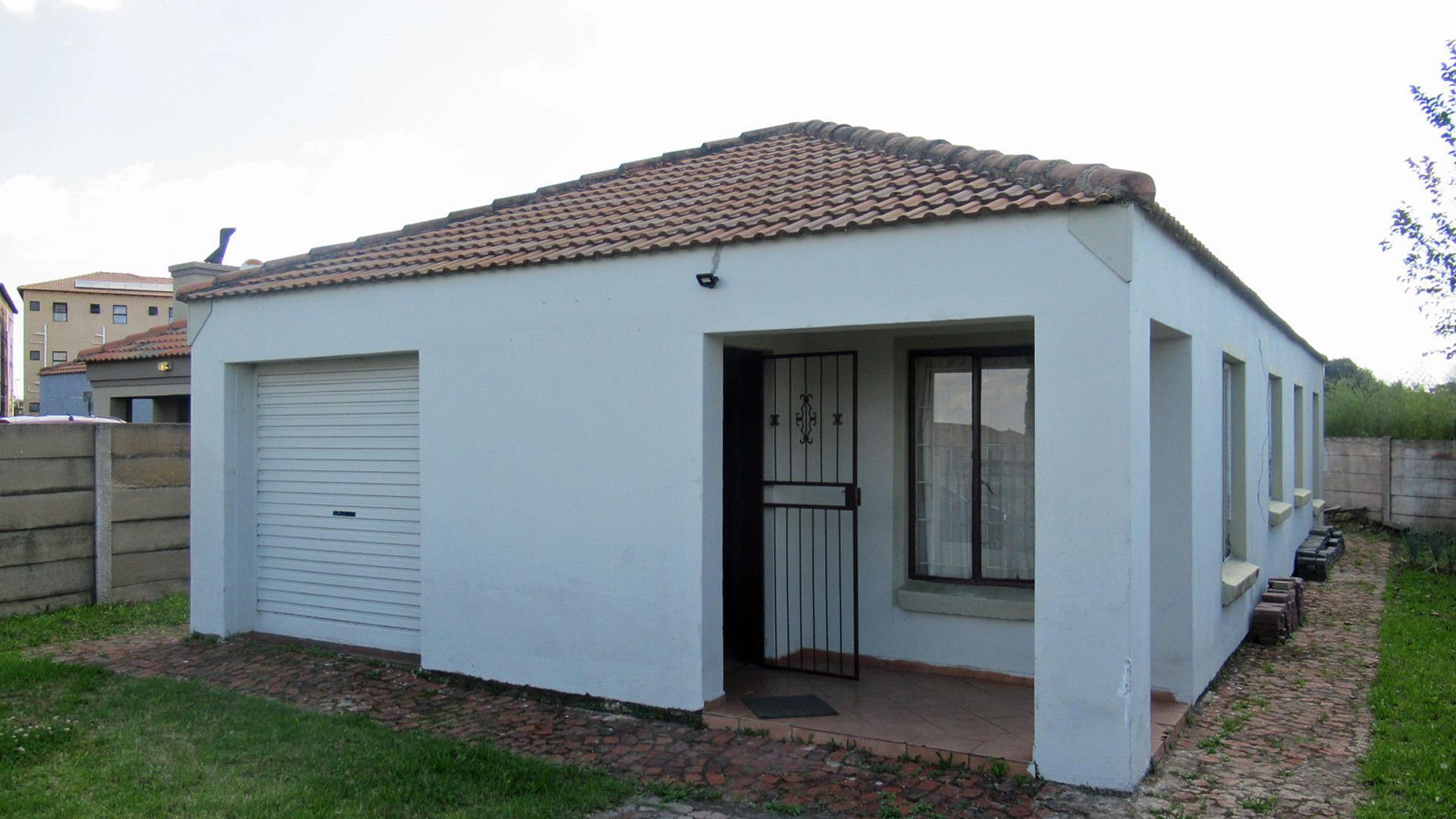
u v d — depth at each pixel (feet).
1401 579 43.27
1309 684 25.50
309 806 16.92
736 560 26.40
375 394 28.19
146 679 25.54
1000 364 25.34
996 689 23.50
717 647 22.24
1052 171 18.97
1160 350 22.66
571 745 20.45
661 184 30.22
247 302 29.81
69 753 19.65
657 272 22.41
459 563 25.48
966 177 21.33
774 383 26.68
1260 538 33.24
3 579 32.89
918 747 19.07
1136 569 17.37
